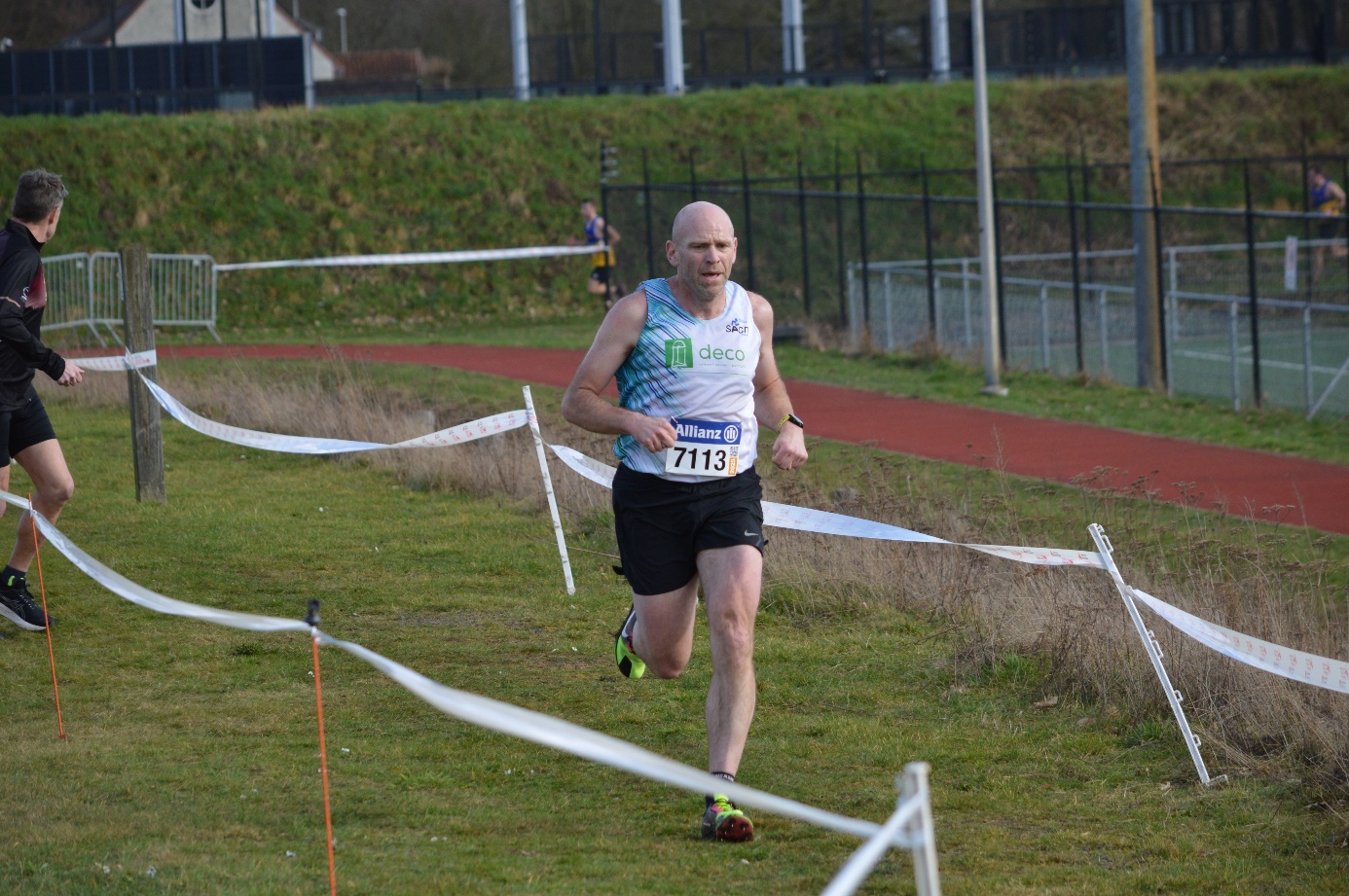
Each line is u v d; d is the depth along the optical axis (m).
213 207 73.94
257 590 21.02
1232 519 27.34
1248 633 17.20
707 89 100.75
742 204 76.81
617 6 149.38
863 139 88.88
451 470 28.56
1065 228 80.88
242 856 11.65
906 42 138.00
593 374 13.02
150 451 26.64
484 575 22.14
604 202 66.00
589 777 13.88
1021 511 26.47
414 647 18.38
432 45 162.75
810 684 17.16
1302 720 14.23
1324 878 11.59
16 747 14.28
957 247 78.75
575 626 19.47
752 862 11.83
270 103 91.25
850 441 37.09
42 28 129.75
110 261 59.12
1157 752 14.71
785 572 21.25
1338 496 30.67
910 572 21.11
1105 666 16.41
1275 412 42.19
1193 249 60.84
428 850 11.91
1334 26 111.75
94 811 12.59
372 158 79.12
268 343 58.84
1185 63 108.31
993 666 17.30
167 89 91.19
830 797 13.50
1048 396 44.97
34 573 21.41
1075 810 13.20
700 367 12.89
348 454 31.34
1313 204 71.38
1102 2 151.88
